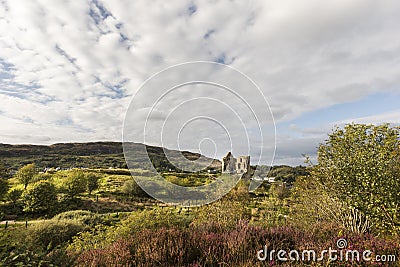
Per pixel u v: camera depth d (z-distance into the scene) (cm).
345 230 482
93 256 383
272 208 809
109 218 1617
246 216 697
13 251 283
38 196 2381
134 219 639
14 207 2333
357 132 565
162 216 629
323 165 605
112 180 3388
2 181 2488
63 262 326
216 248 381
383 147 505
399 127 523
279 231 462
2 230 318
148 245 378
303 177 736
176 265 345
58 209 2400
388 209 453
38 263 288
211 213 643
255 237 423
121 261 354
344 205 568
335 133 593
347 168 549
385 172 489
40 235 1134
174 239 402
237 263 349
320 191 657
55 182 3198
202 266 344
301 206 725
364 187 498
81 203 2512
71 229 1262
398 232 424
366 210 495
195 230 476
